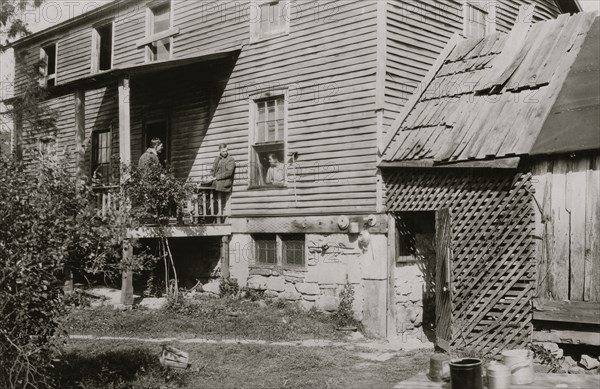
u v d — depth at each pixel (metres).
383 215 11.42
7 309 6.74
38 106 14.39
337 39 12.33
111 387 7.87
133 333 10.86
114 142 17.36
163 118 16.06
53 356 7.04
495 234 9.99
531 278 9.54
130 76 13.43
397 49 11.95
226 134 14.37
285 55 13.24
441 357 6.71
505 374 5.95
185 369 8.73
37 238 6.65
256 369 8.81
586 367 8.96
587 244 9.14
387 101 11.66
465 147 10.32
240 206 13.87
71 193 7.03
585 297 9.11
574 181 9.32
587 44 10.77
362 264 11.57
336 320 11.68
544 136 9.61
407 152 11.12
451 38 13.38
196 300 13.27
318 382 8.17
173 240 15.16
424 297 12.17
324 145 12.38
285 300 12.84
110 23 17.94
